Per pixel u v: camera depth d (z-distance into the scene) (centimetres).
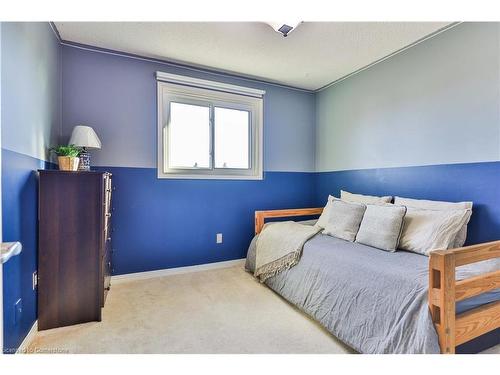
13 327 143
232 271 303
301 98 369
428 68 232
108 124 263
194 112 308
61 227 185
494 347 146
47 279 181
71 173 188
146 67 279
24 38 156
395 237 201
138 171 277
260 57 273
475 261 134
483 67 195
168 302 223
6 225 132
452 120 215
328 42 241
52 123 219
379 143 281
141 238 279
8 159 135
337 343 169
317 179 377
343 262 187
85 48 253
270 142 350
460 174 210
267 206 349
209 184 313
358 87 307
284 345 165
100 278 194
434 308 127
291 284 224
